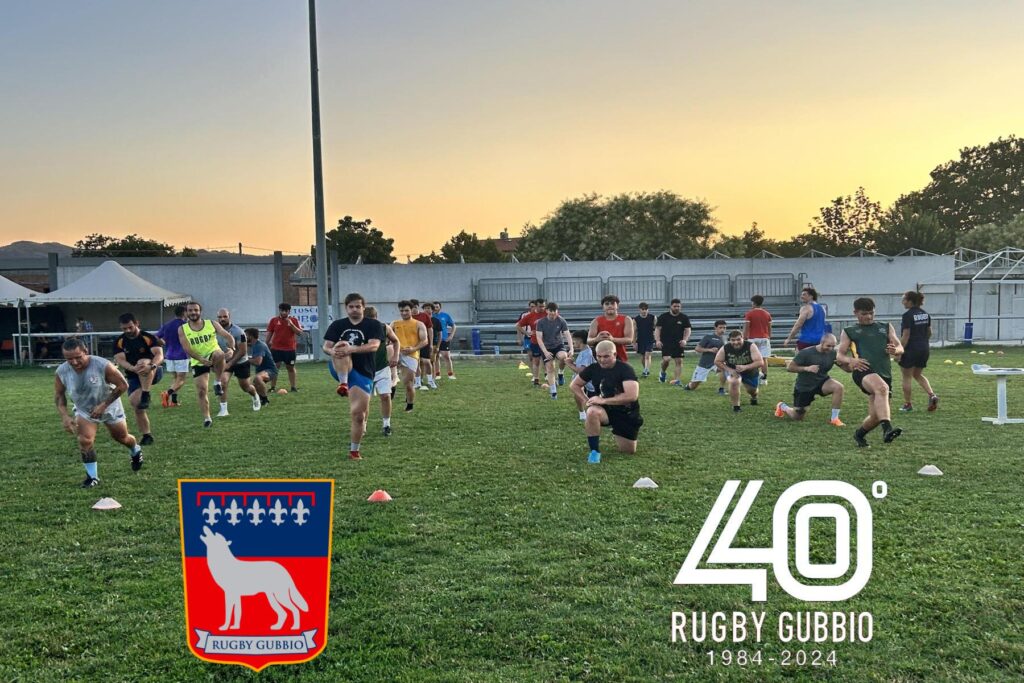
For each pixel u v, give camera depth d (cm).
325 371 2002
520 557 498
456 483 702
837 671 351
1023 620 394
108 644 387
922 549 496
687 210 5131
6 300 2350
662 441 901
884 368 859
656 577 461
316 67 2288
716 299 2936
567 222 5200
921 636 381
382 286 2916
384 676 352
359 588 451
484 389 1509
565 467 764
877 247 6238
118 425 743
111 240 7631
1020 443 852
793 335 1303
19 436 1004
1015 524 546
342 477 733
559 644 379
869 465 745
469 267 2922
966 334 2694
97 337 2548
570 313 2931
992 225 5666
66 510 630
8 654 377
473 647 377
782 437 917
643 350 1695
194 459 831
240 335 1191
